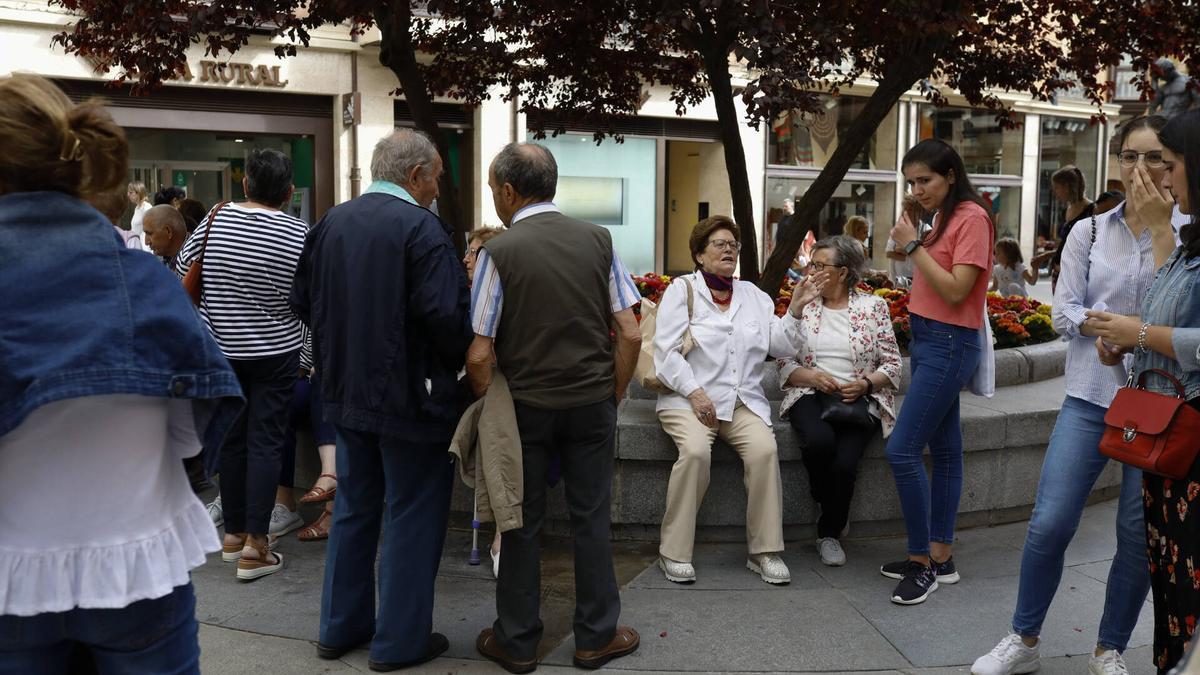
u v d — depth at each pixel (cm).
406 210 357
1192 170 273
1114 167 2672
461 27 696
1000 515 546
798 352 500
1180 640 279
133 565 193
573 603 431
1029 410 543
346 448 373
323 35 1465
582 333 362
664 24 571
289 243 455
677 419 466
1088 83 775
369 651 384
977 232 411
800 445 493
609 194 1842
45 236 186
